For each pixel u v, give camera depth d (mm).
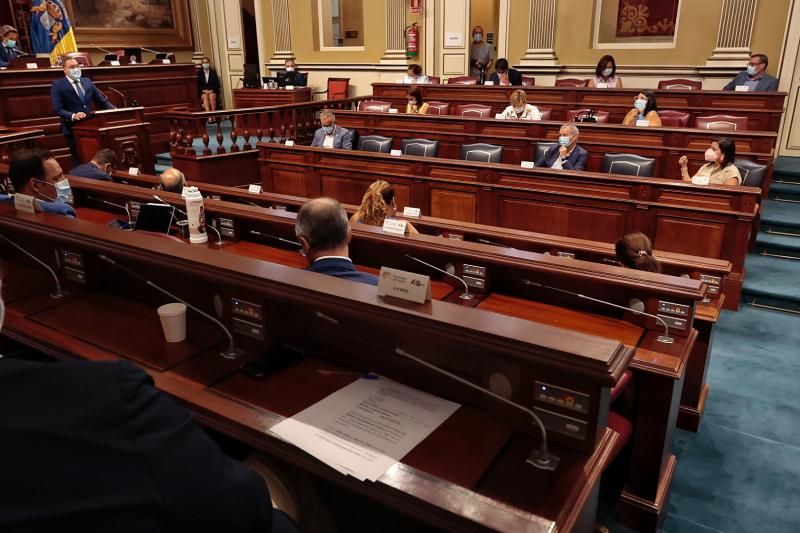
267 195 4121
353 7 10953
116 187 4070
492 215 5027
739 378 3551
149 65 8844
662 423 2246
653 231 4434
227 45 11930
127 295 2279
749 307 4555
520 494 1176
